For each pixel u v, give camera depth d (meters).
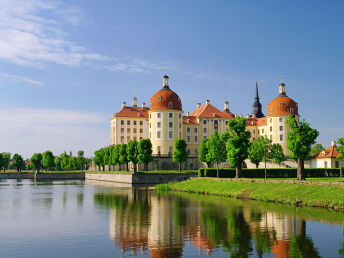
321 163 102.50
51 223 37.25
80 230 33.16
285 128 128.12
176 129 125.50
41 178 159.50
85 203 55.09
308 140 59.06
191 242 27.80
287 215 38.84
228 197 59.31
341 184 46.41
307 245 26.44
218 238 28.95
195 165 124.38
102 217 40.62
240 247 26.11
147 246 26.84
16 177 166.50
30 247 27.08
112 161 129.88
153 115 125.50
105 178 133.62
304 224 33.84
